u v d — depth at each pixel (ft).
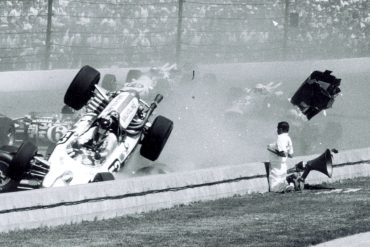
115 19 314.76
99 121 129.08
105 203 112.98
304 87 150.71
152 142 141.59
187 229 100.73
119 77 294.87
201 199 126.31
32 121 173.27
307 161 141.08
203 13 336.49
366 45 369.30
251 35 345.10
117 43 314.14
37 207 105.91
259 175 136.36
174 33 329.52
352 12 367.45
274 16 350.64
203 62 334.65
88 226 106.01
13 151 128.88
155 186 119.65
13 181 122.11
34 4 295.69
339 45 362.53
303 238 92.79
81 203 110.32
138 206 116.98
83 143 126.72
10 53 286.87
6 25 289.12
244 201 125.80
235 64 324.39
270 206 119.65
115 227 104.73
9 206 103.35
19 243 92.58
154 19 324.60
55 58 294.46
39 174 120.88
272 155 136.36
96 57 307.58
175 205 122.11
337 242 91.97
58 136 170.81
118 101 139.13
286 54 348.79
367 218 106.52
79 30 305.12
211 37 337.72
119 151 130.11
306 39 353.72
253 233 96.43
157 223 107.24
